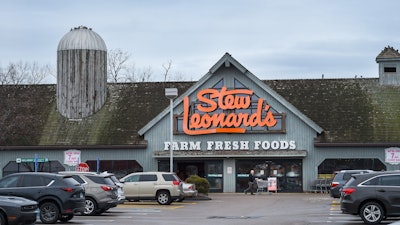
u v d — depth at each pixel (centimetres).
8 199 2148
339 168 4706
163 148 4819
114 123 5025
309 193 4666
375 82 5184
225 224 2425
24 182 2489
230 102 4769
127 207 3403
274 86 5266
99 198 2836
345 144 4662
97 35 5288
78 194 2509
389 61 5156
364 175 2420
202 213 2988
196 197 4031
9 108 5153
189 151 4769
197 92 4834
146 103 5184
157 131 4841
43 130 5019
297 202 3744
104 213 2991
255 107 4772
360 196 2389
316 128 4700
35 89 5434
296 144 4731
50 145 4881
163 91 5288
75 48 5166
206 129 4778
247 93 4762
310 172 4725
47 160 4897
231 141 4769
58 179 2492
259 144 4747
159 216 2825
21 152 4928
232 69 4816
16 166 4928
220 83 4828
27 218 2122
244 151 4738
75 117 5112
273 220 2595
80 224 2448
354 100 5050
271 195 4475
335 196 3697
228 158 4803
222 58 4756
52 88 5444
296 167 4766
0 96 5309
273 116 4750
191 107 4822
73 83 5153
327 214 2894
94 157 4866
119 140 4881
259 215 2866
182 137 4819
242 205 3541
